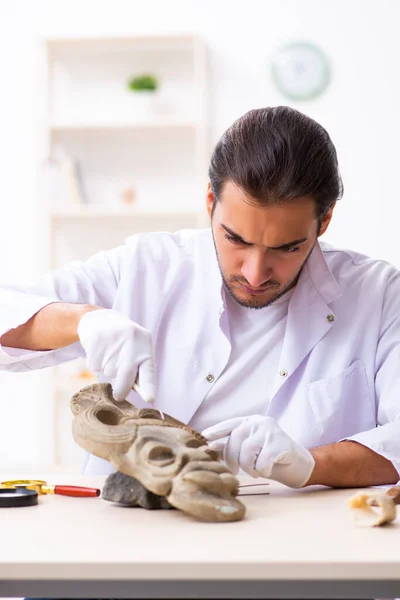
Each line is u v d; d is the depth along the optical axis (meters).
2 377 4.12
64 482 1.40
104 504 1.19
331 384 1.67
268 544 0.92
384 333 1.73
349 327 1.72
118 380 1.31
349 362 1.69
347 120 4.01
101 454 1.14
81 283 1.77
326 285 1.71
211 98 4.09
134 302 1.76
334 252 1.83
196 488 1.06
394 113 3.99
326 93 4.02
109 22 4.14
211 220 1.56
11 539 0.95
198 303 1.74
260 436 1.25
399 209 3.99
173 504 1.07
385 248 4.00
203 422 1.69
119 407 1.29
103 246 4.13
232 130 1.44
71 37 3.96
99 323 1.37
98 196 4.12
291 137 1.38
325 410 1.66
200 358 1.71
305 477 1.28
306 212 1.40
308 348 1.69
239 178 1.36
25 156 4.21
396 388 1.64
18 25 4.21
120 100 4.11
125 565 0.84
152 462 1.09
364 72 4.00
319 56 3.99
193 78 4.08
